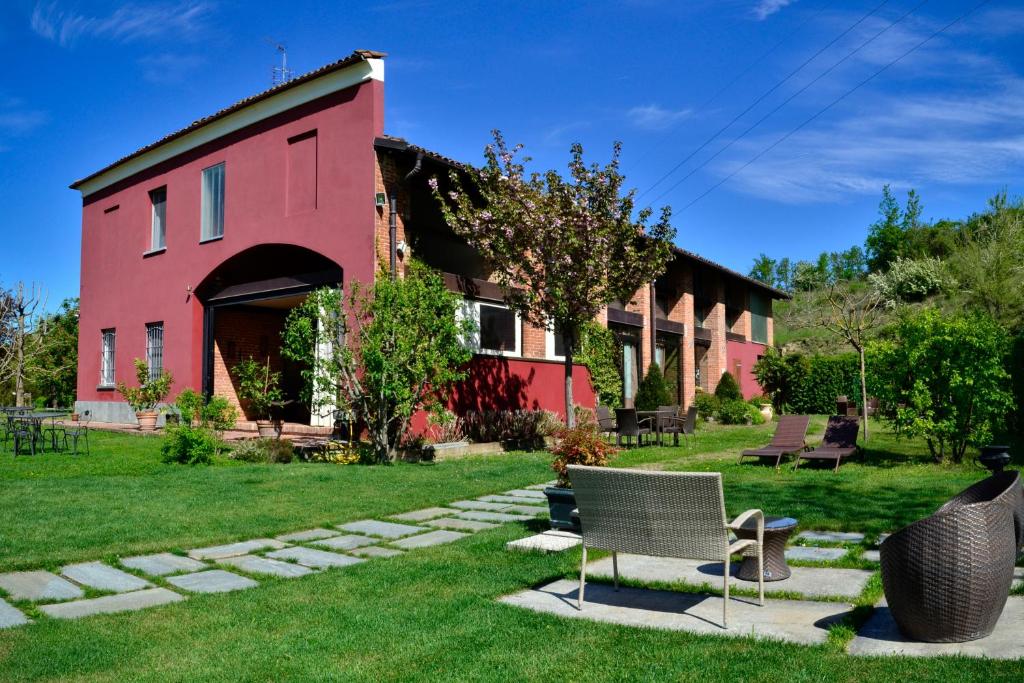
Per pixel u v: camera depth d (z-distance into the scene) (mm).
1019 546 4102
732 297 29047
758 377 27812
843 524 6297
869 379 11102
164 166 18125
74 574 5309
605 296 13266
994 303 19844
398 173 13898
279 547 6188
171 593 4805
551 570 5188
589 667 3318
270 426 14633
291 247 15422
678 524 4082
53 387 26922
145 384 17422
